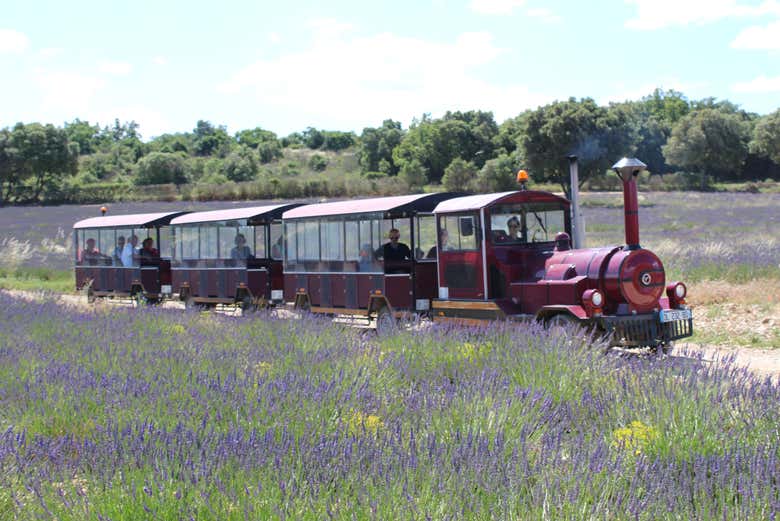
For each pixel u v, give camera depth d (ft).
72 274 104.53
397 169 382.01
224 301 65.62
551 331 32.04
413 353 31.22
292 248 58.08
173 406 23.07
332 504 15.72
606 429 21.83
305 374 27.14
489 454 17.87
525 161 248.11
